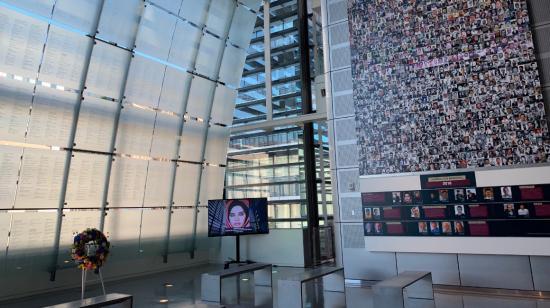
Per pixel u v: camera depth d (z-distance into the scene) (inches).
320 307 242.2
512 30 263.7
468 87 275.7
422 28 298.2
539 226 245.8
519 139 255.8
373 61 318.7
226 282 341.7
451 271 275.7
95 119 343.0
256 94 491.2
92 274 349.4
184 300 273.3
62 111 319.0
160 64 395.2
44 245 311.6
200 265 464.4
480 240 263.7
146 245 397.4
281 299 238.4
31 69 298.4
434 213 281.6
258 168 480.1
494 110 265.3
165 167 416.2
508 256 257.8
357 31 329.7
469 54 277.4
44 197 310.8
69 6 314.0
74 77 324.8
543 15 258.1
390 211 299.6
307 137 451.8
